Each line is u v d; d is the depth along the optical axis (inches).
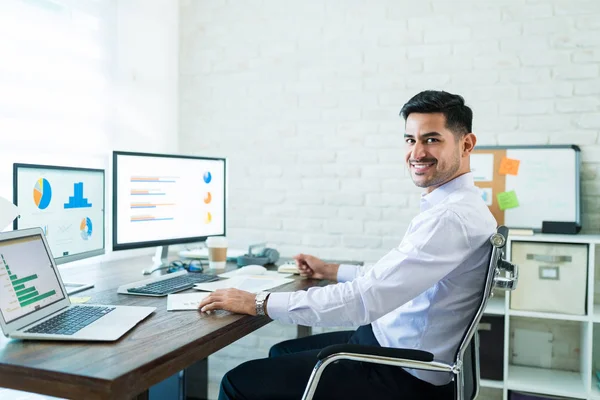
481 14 95.7
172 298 60.4
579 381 88.0
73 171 67.1
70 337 44.2
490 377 87.2
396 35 100.2
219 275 75.0
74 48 92.0
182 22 113.1
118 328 47.3
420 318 55.9
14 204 57.0
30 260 49.9
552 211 91.5
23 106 82.3
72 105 91.6
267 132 108.7
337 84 103.9
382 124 101.5
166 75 111.7
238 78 110.3
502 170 94.0
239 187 111.0
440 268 51.6
